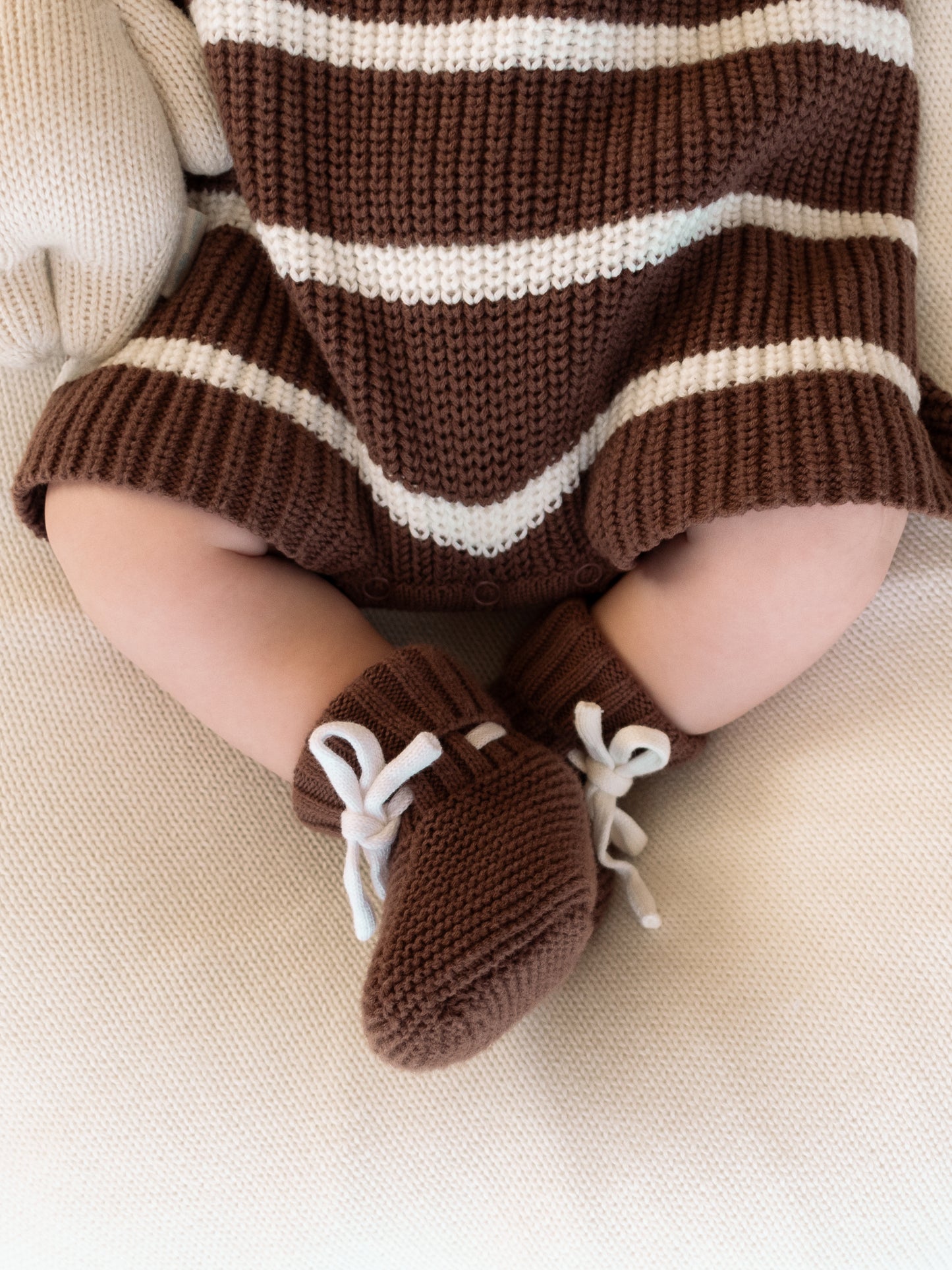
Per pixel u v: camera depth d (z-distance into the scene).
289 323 0.78
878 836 0.81
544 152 0.71
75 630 0.90
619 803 0.90
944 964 0.77
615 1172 0.76
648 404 0.74
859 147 0.79
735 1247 0.74
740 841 0.85
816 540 0.72
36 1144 0.78
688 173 0.71
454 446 0.77
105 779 0.87
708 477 0.69
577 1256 0.75
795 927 0.80
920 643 0.85
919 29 0.84
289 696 0.77
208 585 0.75
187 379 0.74
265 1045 0.80
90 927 0.83
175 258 0.78
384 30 0.71
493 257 0.72
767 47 0.72
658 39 0.73
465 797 0.71
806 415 0.69
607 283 0.72
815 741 0.85
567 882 0.68
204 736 0.89
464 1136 0.78
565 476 0.80
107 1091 0.79
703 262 0.76
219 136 0.76
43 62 0.68
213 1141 0.78
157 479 0.71
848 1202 0.73
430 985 0.65
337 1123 0.78
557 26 0.70
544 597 0.89
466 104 0.71
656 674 0.80
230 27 0.71
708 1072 0.77
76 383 0.76
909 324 0.77
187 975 0.82
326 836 0.86
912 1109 0.74
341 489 0.78
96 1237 0.77
